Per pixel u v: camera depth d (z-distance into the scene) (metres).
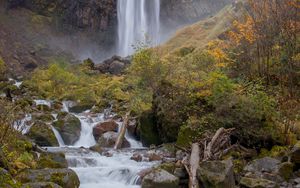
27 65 46.97
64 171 10.30
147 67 19.47
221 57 18.33
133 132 18.03
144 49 21.31
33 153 12.12
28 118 18.09
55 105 23.16
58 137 17.22
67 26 56.28
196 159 10.99
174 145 14.25
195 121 13.93
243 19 20.61
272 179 10.57
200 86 15.34
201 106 14.59
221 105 13.75
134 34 56.38
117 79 29.98
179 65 19.45
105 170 11.78
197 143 12.16
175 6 61.69
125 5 57.38
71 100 25.14
